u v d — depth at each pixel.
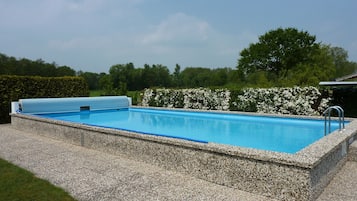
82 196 4.02
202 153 4.75
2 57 35.25
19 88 13.07
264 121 10.63
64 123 8.00
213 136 8.46
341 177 4.70
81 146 7.41
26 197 3.93
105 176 4.91
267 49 45.22
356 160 5.48
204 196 4.02
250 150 4.29
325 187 4.27
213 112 12.13
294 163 3.71
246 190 4.23
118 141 6.35
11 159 6.07
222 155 4.48
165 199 3.92
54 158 6.15
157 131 9.38
